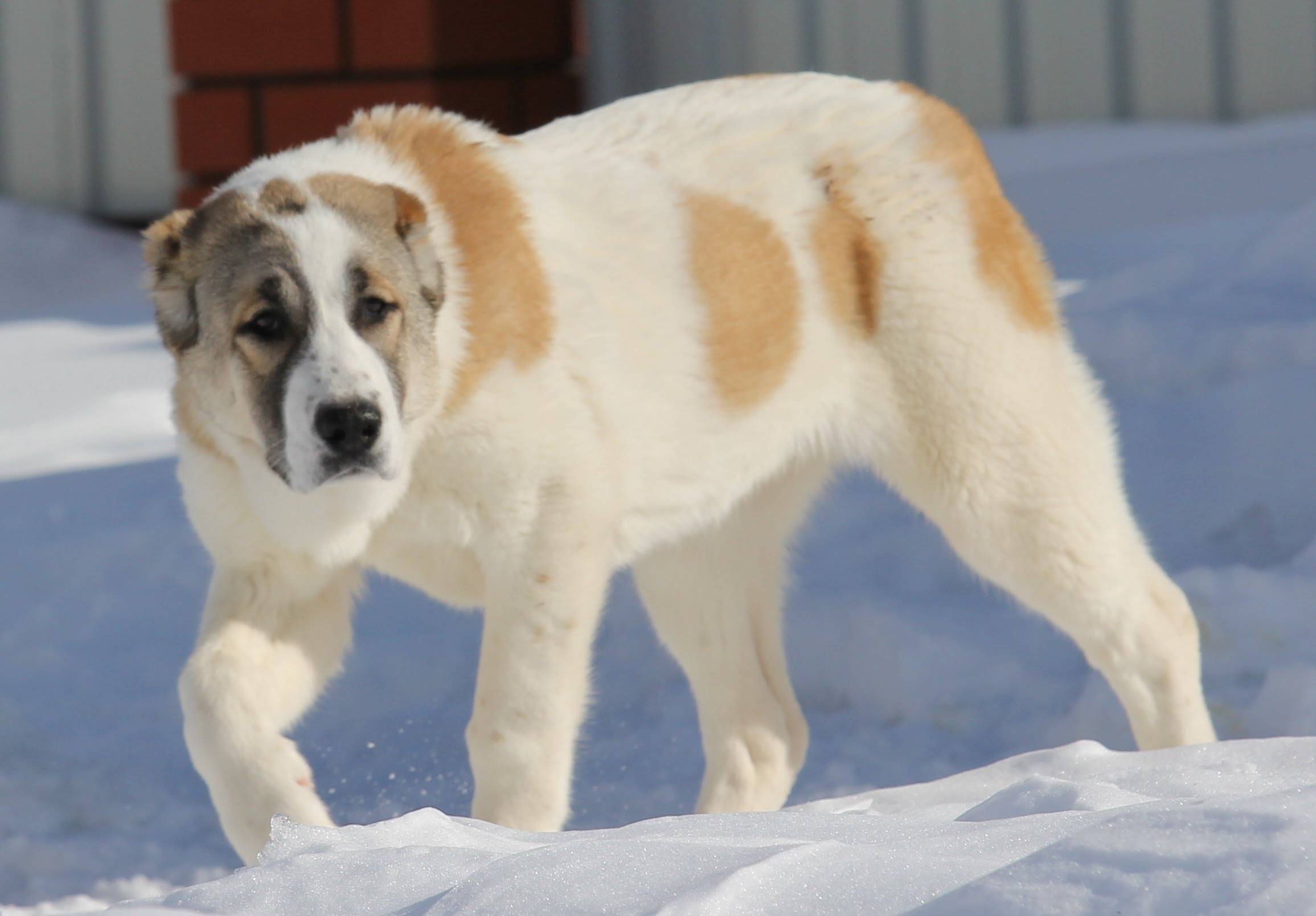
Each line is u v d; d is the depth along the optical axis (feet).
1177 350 39.70
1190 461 35.27
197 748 20.77
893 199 25.04
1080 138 81.46
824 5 89.61
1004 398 24.86
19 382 57.52
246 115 84.79
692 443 24.13
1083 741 19.16
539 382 21.97
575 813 26.76
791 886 12.39
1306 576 28.60
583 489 22.18
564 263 22.91
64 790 27.48
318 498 20.88
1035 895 11.76
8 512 42.57
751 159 24.89
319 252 20.21
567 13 92.07
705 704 26.96
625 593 33.78
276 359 20.08
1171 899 11.51
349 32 83.20
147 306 74.23
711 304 23.93
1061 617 25.39
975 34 86.94
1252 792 16.22
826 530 35.50
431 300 21.09
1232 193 65.26
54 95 105.29
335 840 15.16
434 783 27.86
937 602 31.37
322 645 22.65
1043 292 26.11
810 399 25.14
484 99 85.61
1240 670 27.63
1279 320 39.88
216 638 21.53
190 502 21.91
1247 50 81.00
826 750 28.12
